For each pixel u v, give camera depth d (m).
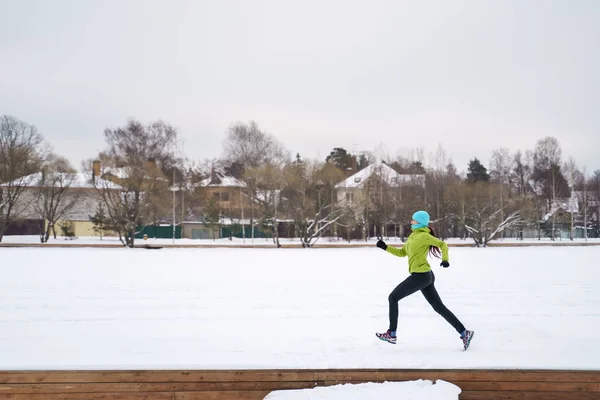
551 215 55.69
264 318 7.91
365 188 50.38
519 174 70.38
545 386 4.71
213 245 39.56
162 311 8.57
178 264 18.72
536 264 18.48
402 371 4.77
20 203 45.97
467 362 5.01
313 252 28.50
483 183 51.59
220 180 61.66
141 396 4.67
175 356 5.30
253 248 36.00
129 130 47.69
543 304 9.25
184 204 54.88
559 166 65.19
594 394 4.68
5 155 41.91
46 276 14.09
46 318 7.91
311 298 10.05
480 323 7.44
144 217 41.53
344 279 13.55
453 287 11.65
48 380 4.65
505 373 4.75
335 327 7.18
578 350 5.61
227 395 4.70
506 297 10.11
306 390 4.58
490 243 43.97
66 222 54.53
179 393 4.69
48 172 45.62
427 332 6.79
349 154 74.19
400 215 50.19
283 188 43.03
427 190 52.91
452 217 51.56
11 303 9.39
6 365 4.81
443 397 4.29
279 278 13.81
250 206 47.16
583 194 58.22
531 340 6.23
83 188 50.06
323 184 43.75
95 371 4.68
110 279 13.43
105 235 53.06
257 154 60.16
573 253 26.19
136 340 6.27
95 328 7.13
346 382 4.76
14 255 23.61
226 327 7.19
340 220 45.12
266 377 4.73
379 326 7.25
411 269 5.81
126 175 41.31
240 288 11.62
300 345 5.97
